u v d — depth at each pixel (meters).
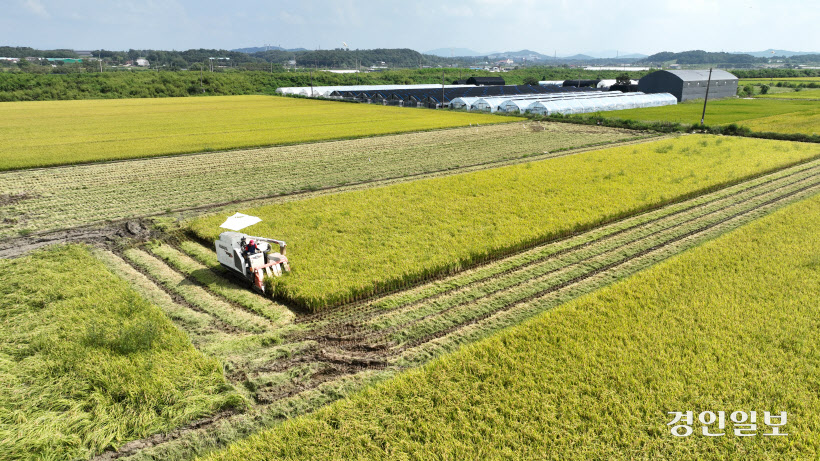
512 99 80.56
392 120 65.00
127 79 120.75
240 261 16.97
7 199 28.72
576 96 90.31
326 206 25.66
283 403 11.32
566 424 9.79
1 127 57.84
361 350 13.46
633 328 13.41
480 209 24.69
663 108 81.69
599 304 14.95
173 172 35.78
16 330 13.92
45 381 11.68
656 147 41.97
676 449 9.15
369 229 21.94
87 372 11.83
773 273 16.78
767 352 12.01
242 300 16.27
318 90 115.94
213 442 10.17
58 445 9.85
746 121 61.88
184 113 75.69
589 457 9.08
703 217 24.59
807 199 25.80
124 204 27.98
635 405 10.25
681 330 13.17
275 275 17.14
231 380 12.11
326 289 16.02
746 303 14.59
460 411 10.22
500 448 9.39
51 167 36.66
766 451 9.11
